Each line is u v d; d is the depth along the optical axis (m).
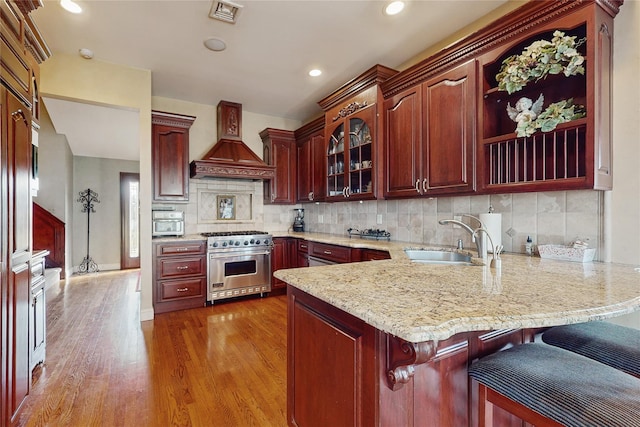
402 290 1.14
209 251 3.81
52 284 4.84
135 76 3.28
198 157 4.39
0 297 1.48
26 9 1.74
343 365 1.14
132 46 2.86
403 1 2.25
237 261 3.99
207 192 4.51
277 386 2.07
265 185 4.82
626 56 1.69
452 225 2.67
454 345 1.14
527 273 1.45
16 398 1.65
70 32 2.62
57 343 2.73
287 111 4.79
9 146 1.56
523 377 0.97
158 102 4.16
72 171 5.87
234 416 1.77
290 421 1.51
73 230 5.91
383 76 2.93
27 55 1.81
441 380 1.10
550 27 1.81
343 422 1.14
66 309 3.72
